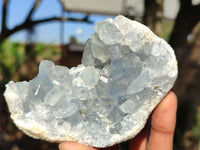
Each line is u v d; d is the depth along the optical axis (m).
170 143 0.12
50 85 0.11
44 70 0.11
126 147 0.21
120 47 0.11
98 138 0.11
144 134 0.13
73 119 0.11
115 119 0.11
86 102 0.11
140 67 0.11
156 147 0.12
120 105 0.11
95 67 0.12
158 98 0.11
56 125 0.11
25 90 0.11
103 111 0.11
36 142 0.27
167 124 0.12
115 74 0.11
